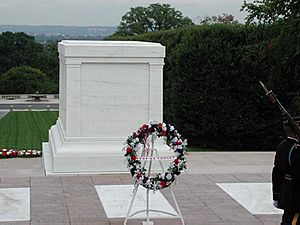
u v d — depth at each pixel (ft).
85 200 32.99
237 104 64.18
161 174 27.68
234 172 41.34
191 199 33.45
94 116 40.50
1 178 38.88
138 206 31.71
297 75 60.29
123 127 40.86
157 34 82.48
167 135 28.04
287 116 22.15
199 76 64.64
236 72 63.41
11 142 70.74
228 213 30.63
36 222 28.66
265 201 33.14
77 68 39.99
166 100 70.69
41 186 36.40
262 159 47.39
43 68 263.08
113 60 40.29
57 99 188.44
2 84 202.69
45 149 48.88
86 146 40.34
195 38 65.41
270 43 61.36
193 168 42.73
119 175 39.60
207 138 66.90
